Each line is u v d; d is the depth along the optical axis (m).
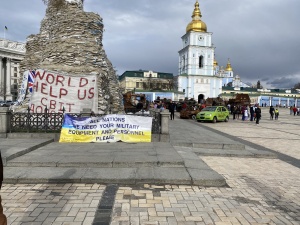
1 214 2.20
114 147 8.82
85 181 5.79
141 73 95.25
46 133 9.98
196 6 83.25
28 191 5.25
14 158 7.06
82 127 9.87
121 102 24.19
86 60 13.81
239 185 6.04
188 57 82.69
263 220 4.23
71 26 14.45
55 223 3.96
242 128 20.16
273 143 12.92
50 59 13.80
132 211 4.43
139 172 6.30
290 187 6.01
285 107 80.56
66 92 11.88
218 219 4.21
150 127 10.09
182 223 4.05
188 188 5.66
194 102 44.91
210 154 9.38
